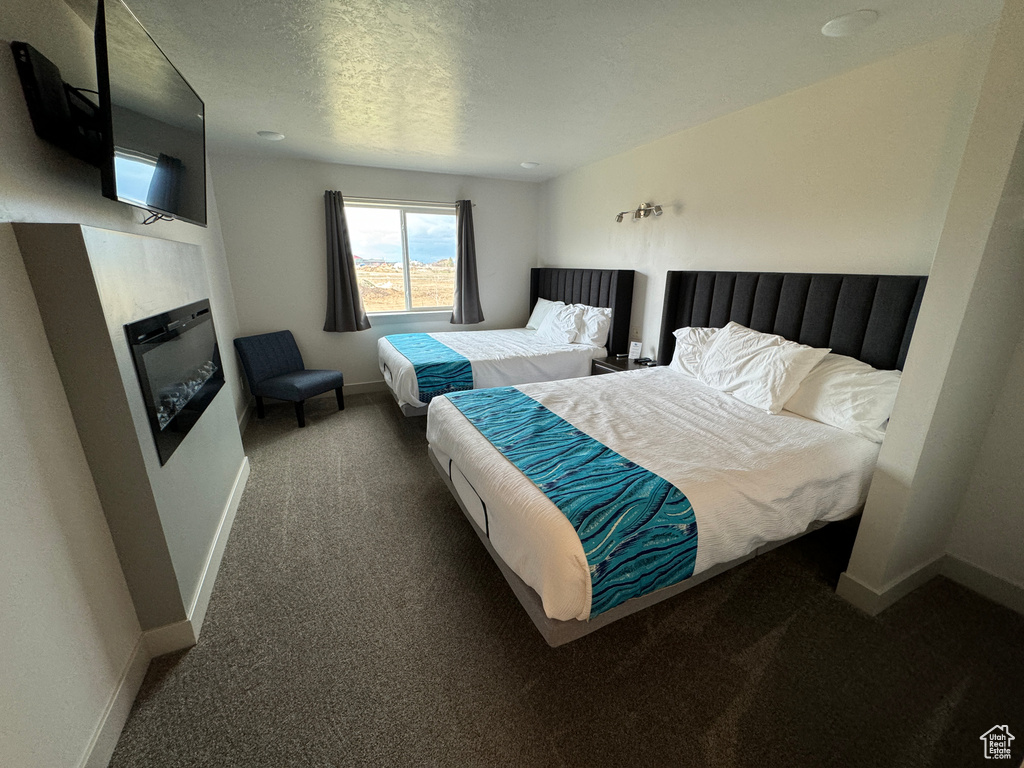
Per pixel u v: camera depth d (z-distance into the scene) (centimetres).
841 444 174
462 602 171
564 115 263
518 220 488
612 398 237
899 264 195
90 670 115
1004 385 161
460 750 118
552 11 155
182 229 259
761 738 121
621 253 372
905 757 116
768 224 249
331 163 392
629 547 127
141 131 149
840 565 191
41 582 101
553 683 137
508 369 337
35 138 123
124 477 130
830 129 213
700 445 175
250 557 197
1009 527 166
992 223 121
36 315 111
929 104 177
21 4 122
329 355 437
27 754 90
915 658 145
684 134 294
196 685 136
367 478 272
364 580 183
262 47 181
